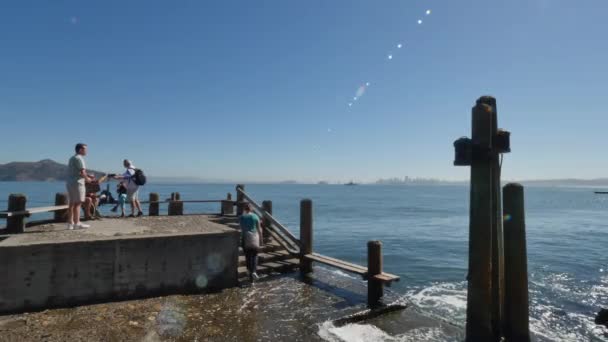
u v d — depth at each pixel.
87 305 7.17
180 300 7.66
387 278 7.93
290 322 6.82
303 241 10.87
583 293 10.76
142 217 12.94
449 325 7.37
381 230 29.61
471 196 6.20
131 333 5.88
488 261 6.02
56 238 7.65
